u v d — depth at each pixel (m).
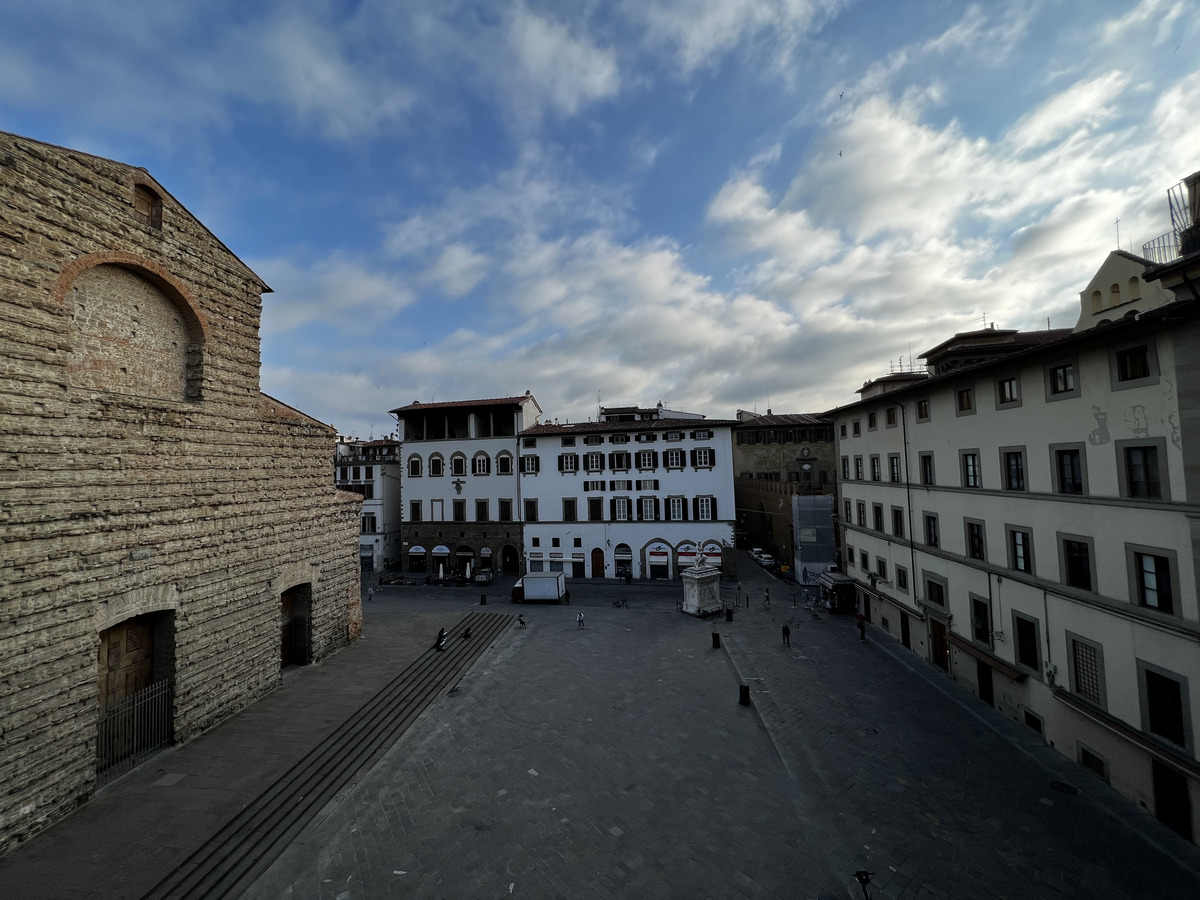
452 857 14.03
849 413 40.03
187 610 19.16
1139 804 16.50
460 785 17.44
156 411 18.11
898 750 20.05
